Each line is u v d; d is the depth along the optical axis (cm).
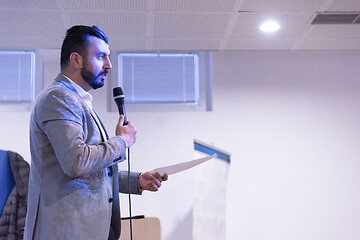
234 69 441
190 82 450
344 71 446
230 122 431
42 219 153
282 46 419
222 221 369
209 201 357
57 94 157
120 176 190
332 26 371
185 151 422
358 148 435
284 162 429
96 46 175
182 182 414
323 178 428
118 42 400
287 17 352
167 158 420
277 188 423
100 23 357
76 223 152
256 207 419
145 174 189
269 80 441
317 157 431
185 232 407
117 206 171
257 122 433
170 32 379
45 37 381
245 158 426
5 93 432
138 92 445
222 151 386
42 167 157
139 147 420
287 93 440
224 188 381
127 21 354
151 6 329
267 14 345
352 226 421
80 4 324
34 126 161
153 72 450
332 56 447
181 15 345
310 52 446
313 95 441
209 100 446
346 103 442
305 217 420
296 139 433
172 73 451
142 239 304
